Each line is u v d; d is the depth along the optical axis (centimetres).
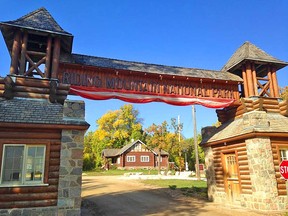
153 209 1180
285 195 1112
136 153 5547
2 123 850
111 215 1059
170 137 4197
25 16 1105
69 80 1136
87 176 3838
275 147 1168
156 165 5644
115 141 6644
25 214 824
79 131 942
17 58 1021
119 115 6875
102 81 1192
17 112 909
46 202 852
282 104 1352
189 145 4841
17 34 1041
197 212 1098
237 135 1231
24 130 888
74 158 912
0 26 1011
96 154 6228
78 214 870
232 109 1491
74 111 956
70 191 880
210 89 1388
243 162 1227
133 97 1226
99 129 6725
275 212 1058
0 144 850
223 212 1088
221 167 1396
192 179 2806
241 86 1551
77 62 1152
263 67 1525
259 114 1196
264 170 1111
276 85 1429
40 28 1041
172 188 1877
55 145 911
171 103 1291
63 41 1129
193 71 1451
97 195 1692
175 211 1127
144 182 2450
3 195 820
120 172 4619
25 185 845
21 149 877
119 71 1215
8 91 945
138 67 1304
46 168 877
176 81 1327
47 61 1051
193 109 2975
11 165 855
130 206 1266
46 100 1001
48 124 896
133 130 6744
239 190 1247
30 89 991
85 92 1145
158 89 1284
